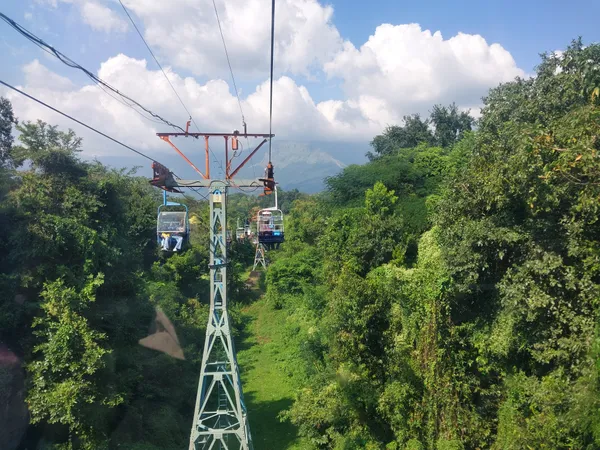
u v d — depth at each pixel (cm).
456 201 1608
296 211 6044
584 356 1073
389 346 1673
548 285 1190
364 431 1708
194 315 3033
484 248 1416
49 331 1464
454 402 1494
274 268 4012
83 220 1800
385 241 2383
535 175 1171
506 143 1470
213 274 1620
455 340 1562
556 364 1206
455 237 1527
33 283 1557
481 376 1550
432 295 1606
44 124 1884
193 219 4675
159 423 1875
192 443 1544
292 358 2678
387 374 1677
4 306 1455
